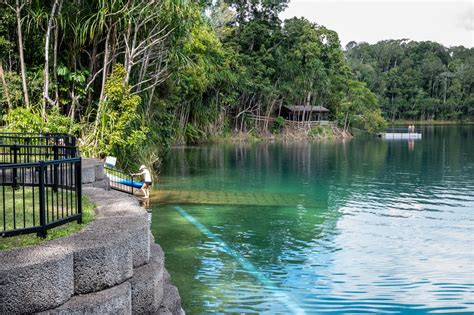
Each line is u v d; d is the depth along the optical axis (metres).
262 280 10.94
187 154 43.78
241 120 66.12
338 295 10.20
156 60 23.97
